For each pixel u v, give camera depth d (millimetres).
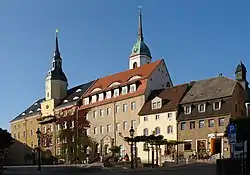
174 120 70812
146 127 75438
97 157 78500
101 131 85438
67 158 89500
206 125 66312
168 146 69688
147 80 79500
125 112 80875
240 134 33875
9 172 46469
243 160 21328
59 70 103062
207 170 38688
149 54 109500
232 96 65625
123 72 90438
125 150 78750
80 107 91625
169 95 75562
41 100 115000
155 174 39375
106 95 87188
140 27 110750
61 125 94375
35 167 57844
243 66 76875
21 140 110875
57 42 105375
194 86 74688
